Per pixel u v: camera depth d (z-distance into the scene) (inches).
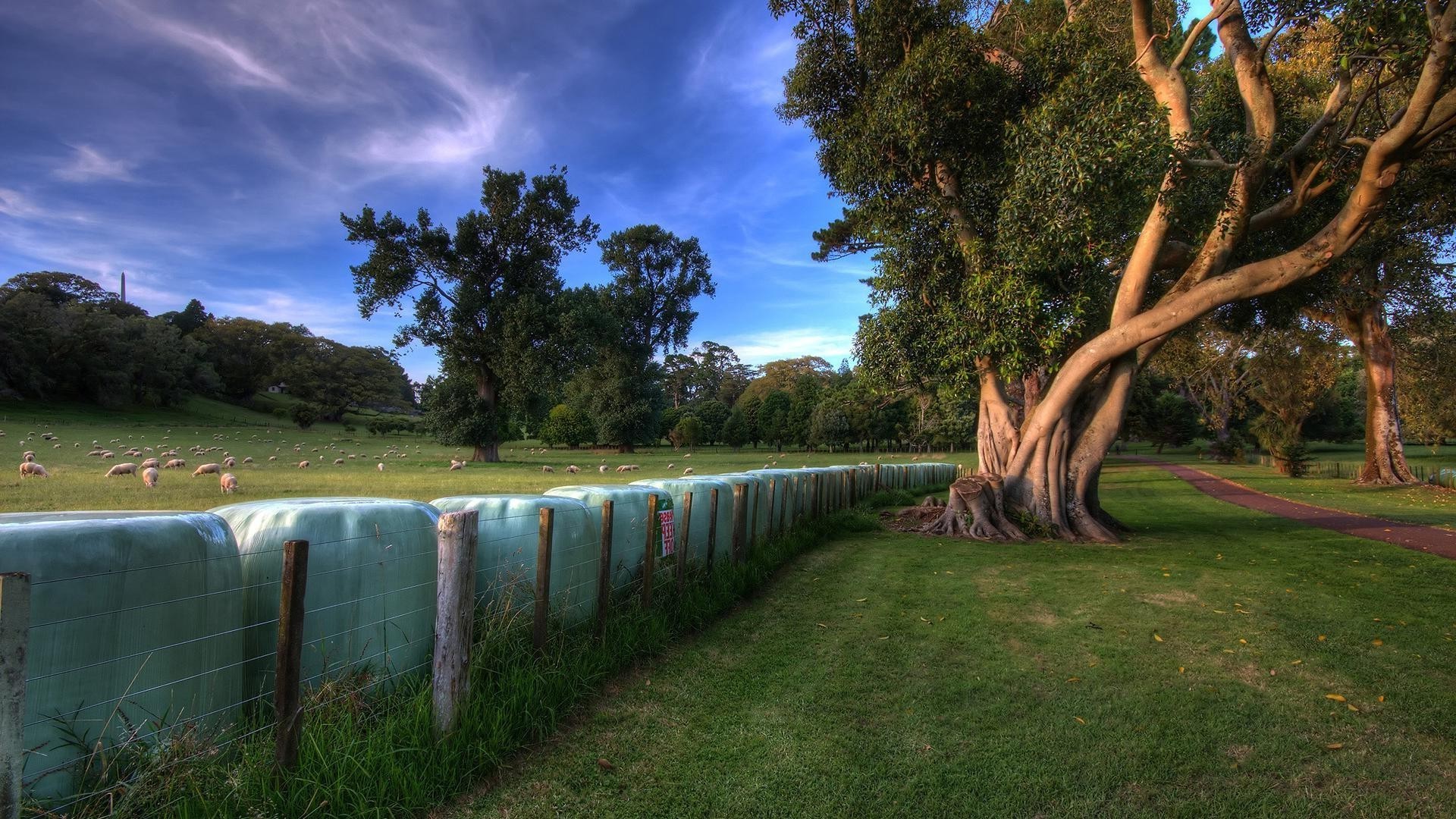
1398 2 345.1
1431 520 600.7
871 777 145.7
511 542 195.8
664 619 239.9
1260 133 459.5
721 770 148.2
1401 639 242.1
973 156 543.8
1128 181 413.4
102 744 108.3
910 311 569.3
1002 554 426.9
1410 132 391.9
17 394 2487.7
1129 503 808.9
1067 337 547.8
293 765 121.0
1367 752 158.6
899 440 2728.8
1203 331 1059.9
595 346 1712.6
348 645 152.5
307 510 150.9
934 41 496.1
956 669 213.8
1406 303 932.0
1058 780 145.2
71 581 105.6
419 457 1721.2
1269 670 211.9
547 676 175.3
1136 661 221.5
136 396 2950.3
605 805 133.1
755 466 1494.8
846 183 578.2
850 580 346.3
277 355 4065.0
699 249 2481.5
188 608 122.1
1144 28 494.0
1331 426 2699.3
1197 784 144.3
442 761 135.6
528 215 1546.5
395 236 1483.8
